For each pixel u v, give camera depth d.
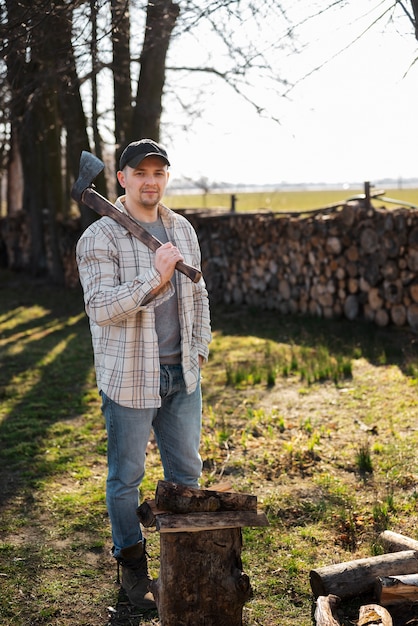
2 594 3.27
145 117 10.20
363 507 4.02
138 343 2.96
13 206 22.62
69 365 8.27
